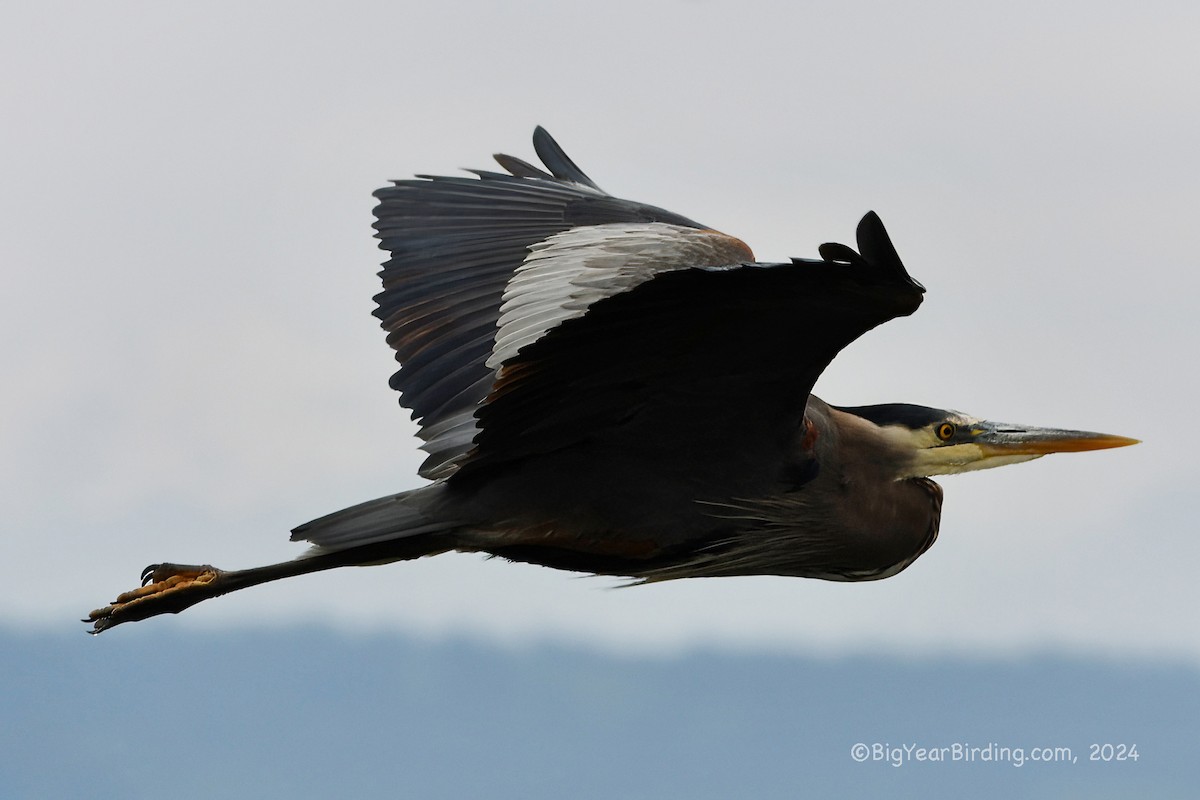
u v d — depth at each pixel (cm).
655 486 956
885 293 800
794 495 978
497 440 927
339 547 948
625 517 962
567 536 965
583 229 1074
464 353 1074
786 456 962
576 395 911
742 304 833
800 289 807
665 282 802
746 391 923
